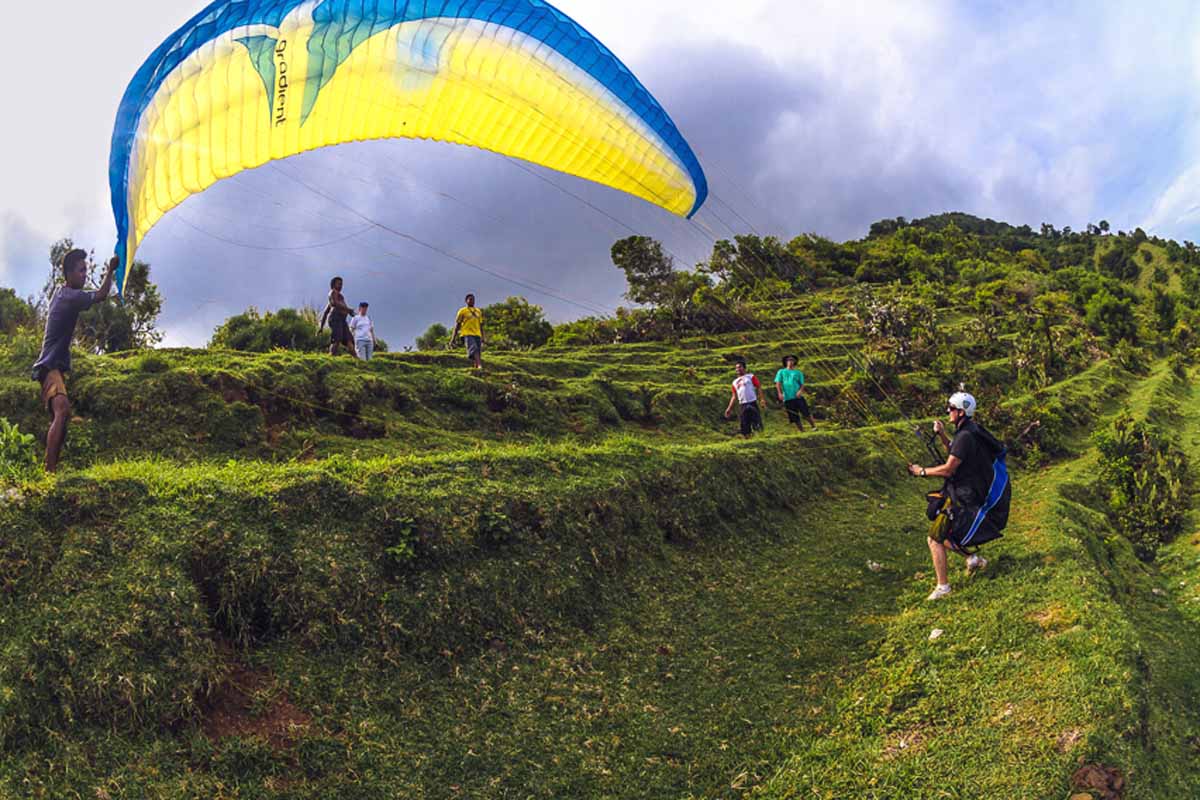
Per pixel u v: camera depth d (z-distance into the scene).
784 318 33.44
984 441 8.26
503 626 7.30
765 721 6.44
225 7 6.20
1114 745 5.29
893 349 26.19
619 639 7.58
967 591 8.18
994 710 5.98
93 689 5.23
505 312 33.53
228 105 6.53
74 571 5.88
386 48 7.04
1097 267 102.62
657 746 6.09
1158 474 13.41
